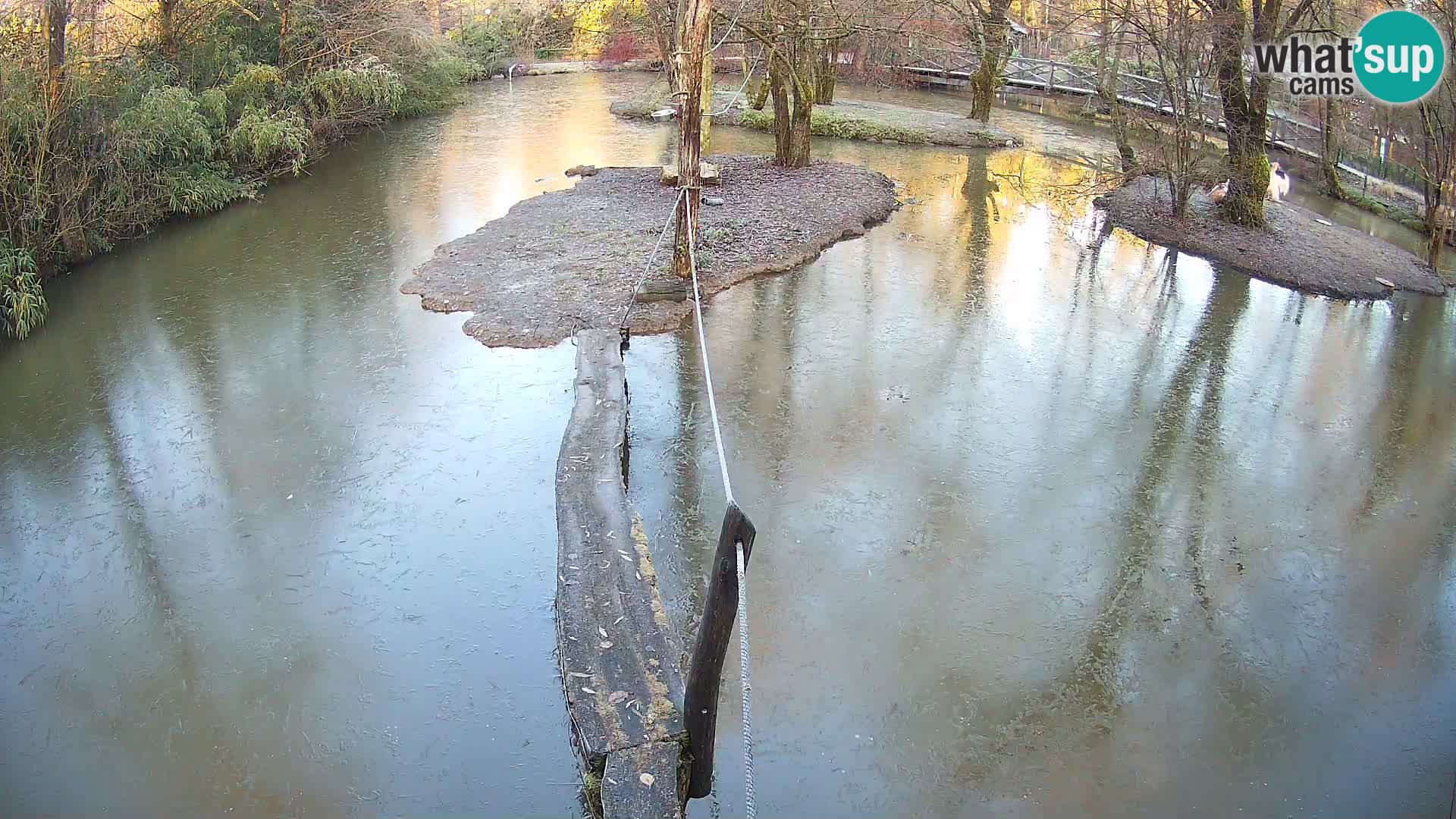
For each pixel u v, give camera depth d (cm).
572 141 1830
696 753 385
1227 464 711
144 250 1179
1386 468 711
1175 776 445
